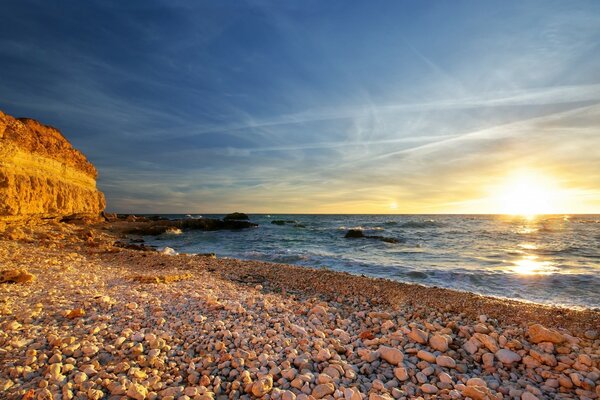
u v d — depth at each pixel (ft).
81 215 105.70
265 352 15.29
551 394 13.23
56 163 88.84
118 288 25.71
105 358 13.74
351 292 30.99
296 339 17.28
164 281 30.42
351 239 106.22
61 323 16.97
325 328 20.21
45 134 88.38
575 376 13.85
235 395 11.96
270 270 40.83
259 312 21.88
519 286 37.86
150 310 20.30
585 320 20.63
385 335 18.90
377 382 13.14
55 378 11.71
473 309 24.41
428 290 30.42
